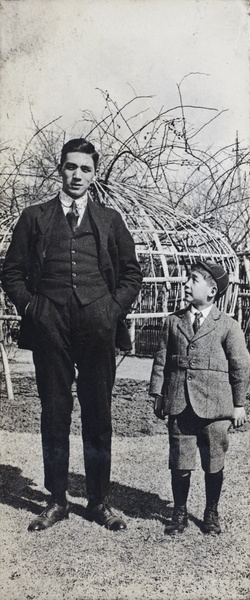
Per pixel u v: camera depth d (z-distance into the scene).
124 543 2.69
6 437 3.69
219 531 2.72
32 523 2.76
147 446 3.62
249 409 4.26
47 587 2.58
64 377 2.71
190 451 2.65
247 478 3.20
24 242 2.78
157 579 2.56
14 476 3.22
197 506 2.94
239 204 4.84
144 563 2.62
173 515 2.74
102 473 2.78
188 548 2.68
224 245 4.67
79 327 2.65
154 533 2.73
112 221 2.78
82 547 2.68
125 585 2.55
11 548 2.70
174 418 2.67
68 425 2.78
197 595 2.48
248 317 4.84
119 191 4.39
